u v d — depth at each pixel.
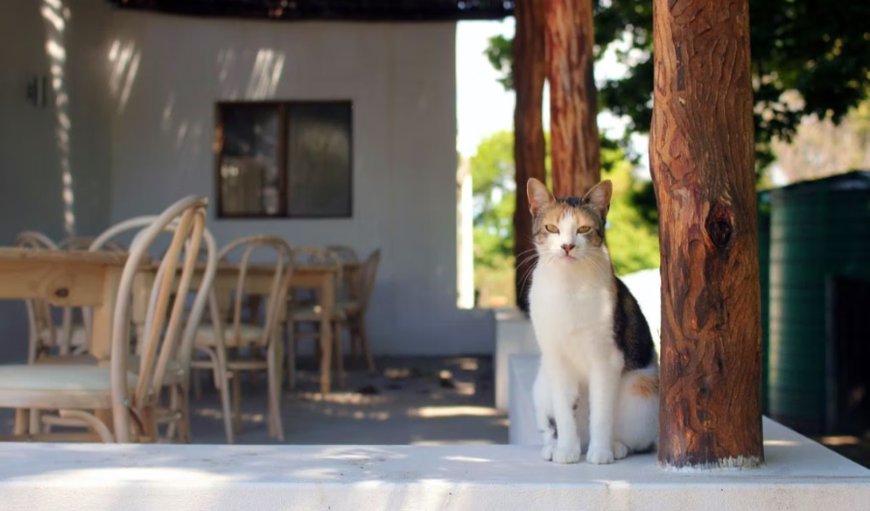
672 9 2.08
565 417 2.34
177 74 9.17
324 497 1.97
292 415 5.63
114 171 9.16
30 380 2.63
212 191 9.18
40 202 7.60
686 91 2.07
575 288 2.31
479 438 4.91
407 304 9.21
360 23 9.18
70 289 2.81
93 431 3.20
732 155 2.07
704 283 2.07
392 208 9.20
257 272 5.14
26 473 2.05
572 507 1.98
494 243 24.66
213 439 4.77
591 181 4.45
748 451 2.11
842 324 6.49
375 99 9.19
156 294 2.71
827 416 6.55
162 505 1.98
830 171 19.09
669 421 2.15
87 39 8.54
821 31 6.40
